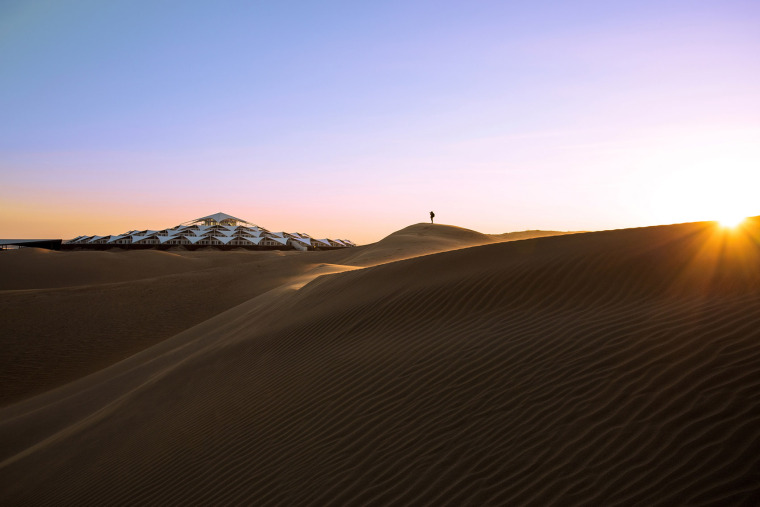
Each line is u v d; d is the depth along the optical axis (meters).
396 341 7.39
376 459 4.57
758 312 5.06
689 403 3.92
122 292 33.09
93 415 10.65
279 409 6.49
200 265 63.75
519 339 6.04
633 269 7.31
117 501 5.74
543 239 10.88
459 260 10.74
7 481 8.05
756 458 3.21
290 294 17.44
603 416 4.10
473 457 4.12
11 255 56.12
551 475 3.64
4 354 20.59
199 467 5.77
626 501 3.21
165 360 14.41
